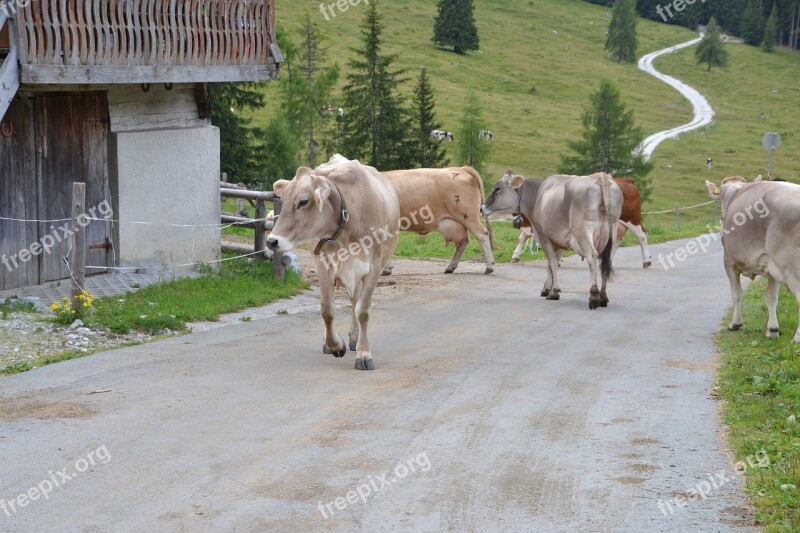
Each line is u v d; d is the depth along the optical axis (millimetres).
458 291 16438
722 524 5898
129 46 13914
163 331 11938
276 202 16625
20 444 7355
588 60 109875
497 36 115562
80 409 8320
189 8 14977
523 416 8273
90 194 15125
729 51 122312
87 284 14531
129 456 7117
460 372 10000
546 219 15281
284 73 61719
